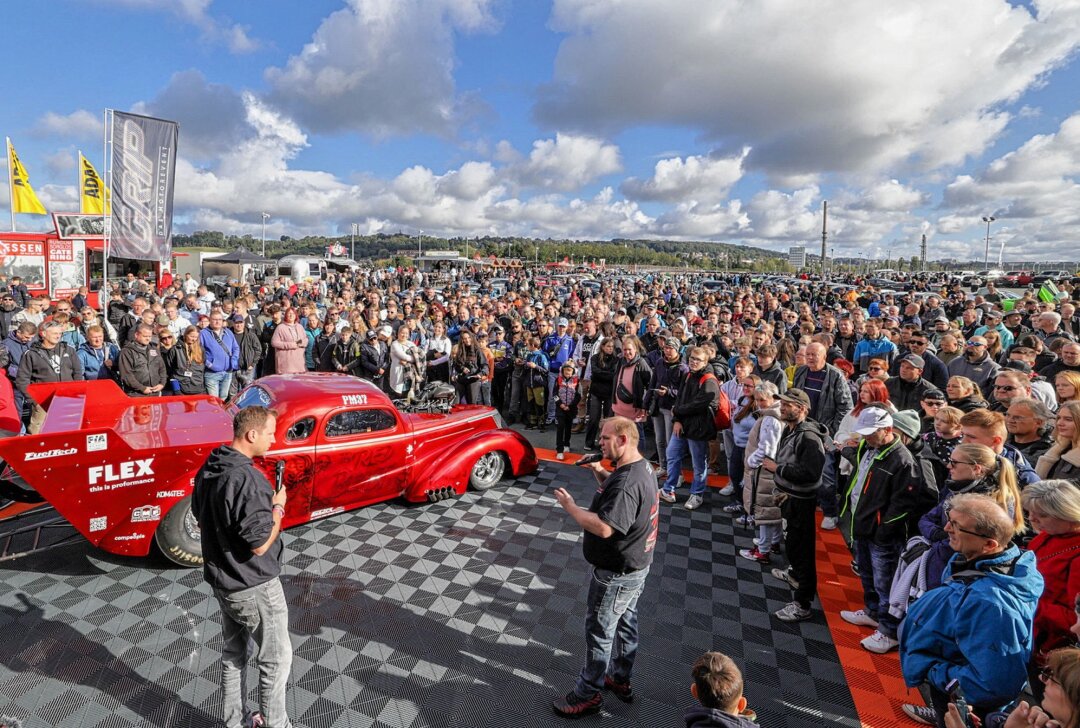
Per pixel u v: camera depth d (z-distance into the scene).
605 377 8.16
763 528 5.17
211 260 33.00
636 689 3.63
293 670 3.64
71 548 4.96
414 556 5.10
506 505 6.25
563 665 3.80
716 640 4.12
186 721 3.22
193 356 8.42
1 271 17.50
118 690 3.42
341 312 12.91
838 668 3.85
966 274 60.44
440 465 6.11
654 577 4.95
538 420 9.46
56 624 3.97
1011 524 2.54
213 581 2.87
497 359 10.25
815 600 4.68
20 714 3.21
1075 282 22.12
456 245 173.50
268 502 2.90
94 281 19.75
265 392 5.45
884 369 6.27
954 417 4.33
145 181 10.56
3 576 4.52
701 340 9.67
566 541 5.49
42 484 4.09
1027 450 4.45
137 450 4.36
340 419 5.32
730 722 2.26
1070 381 4.64
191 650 3.78
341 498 5.46
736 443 6.47
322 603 4.35
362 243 185.25
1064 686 1.95
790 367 7.32
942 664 2.60
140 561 4.80
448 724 3.28
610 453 3.21
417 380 9.34
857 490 4.13
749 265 146.50
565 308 18.08
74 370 7.43
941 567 3.40
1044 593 2.96
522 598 4.53
